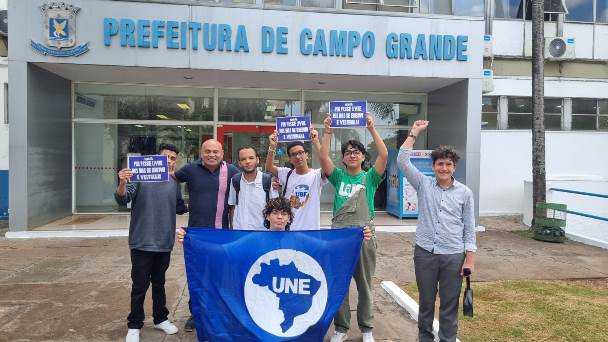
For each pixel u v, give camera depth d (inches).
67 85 411.5
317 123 453.1
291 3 402.3
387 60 371.9
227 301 143.3
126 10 340.5
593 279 255.8
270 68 358.9
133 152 436.1
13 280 238.4
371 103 461.7
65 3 333.1
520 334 175.0
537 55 387.5
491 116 493.4
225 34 351.6
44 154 366.9
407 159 159.2
